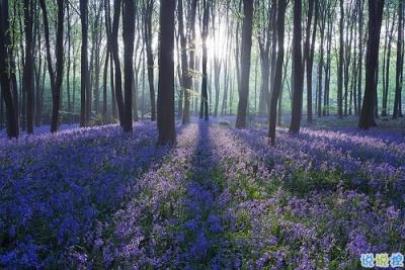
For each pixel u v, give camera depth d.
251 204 8.13
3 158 11.12
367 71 27.98
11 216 6.75
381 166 12.12
